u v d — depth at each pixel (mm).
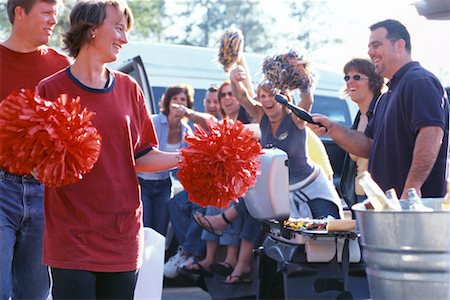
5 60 4074
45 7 4059
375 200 3230
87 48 3418
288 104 4668
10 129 2996
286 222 4645
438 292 2941
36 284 4191
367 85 5301
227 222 6066
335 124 4691
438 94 4250
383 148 4398
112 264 3357
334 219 4668
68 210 3350
